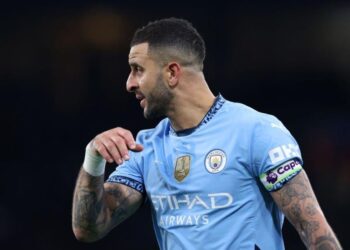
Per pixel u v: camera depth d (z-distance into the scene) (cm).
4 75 4828
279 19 4881
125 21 4816
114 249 4369
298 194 1367
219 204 1409
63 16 4825
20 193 4678
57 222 4625
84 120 4841
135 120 4847
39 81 4841
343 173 4584
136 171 1542
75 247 4531
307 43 4891
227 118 1457
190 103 1477
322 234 1338
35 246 4531
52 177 4738
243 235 1398
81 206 1490
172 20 1504
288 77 4909
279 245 1441
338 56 4891
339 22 4859
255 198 1412
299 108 4897
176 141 1484
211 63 4881
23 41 4831
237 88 4888
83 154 4806
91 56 4825
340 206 4503
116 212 1534
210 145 1441
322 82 4903
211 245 1405
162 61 1470
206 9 4850
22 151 4794
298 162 1391
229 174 1408
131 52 1501
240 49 4884
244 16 4878
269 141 1395
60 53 4834
